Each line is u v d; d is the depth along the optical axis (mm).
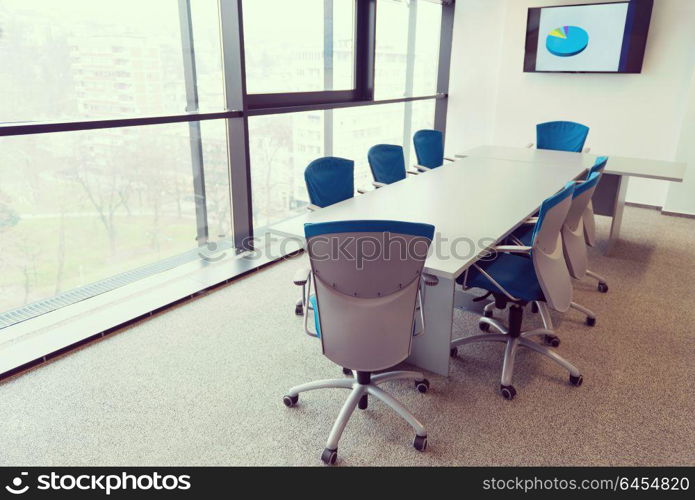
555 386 2482
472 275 2492
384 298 1862
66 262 3268
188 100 3633
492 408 2316
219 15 3590
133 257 3674
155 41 3348
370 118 5816
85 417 2219
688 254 4289
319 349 2789
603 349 2805
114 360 2658
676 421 2225
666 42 5324
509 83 6414
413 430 2176
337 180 3244
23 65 2752
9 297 3031
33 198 2990
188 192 3895
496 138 6719
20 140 2850
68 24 2902
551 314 3211
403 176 4062
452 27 6699
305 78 4711
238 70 3623
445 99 7023
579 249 2721
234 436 2123
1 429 2131
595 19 5566
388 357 1938
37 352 2625
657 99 5520
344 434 2148
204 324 3049
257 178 4395
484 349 2834
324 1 4703
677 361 2686
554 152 4887
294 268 3922
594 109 5926
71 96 2996
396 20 5844
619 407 2320
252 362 2658
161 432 2137
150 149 3539
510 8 6133
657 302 3379
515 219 2734
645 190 5832
